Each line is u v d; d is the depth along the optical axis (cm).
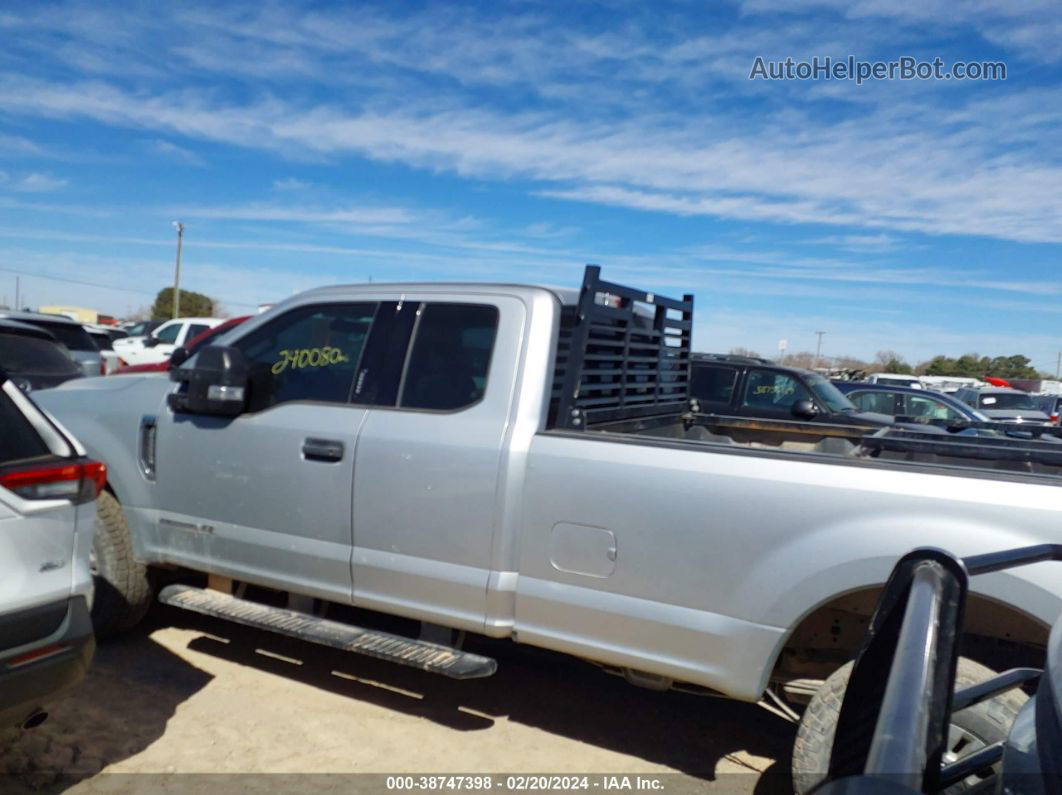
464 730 425
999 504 305
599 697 472
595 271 402
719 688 348
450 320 421
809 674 367
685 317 558
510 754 404
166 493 473
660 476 356
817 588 328
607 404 453
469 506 389
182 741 396
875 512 321
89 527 337
